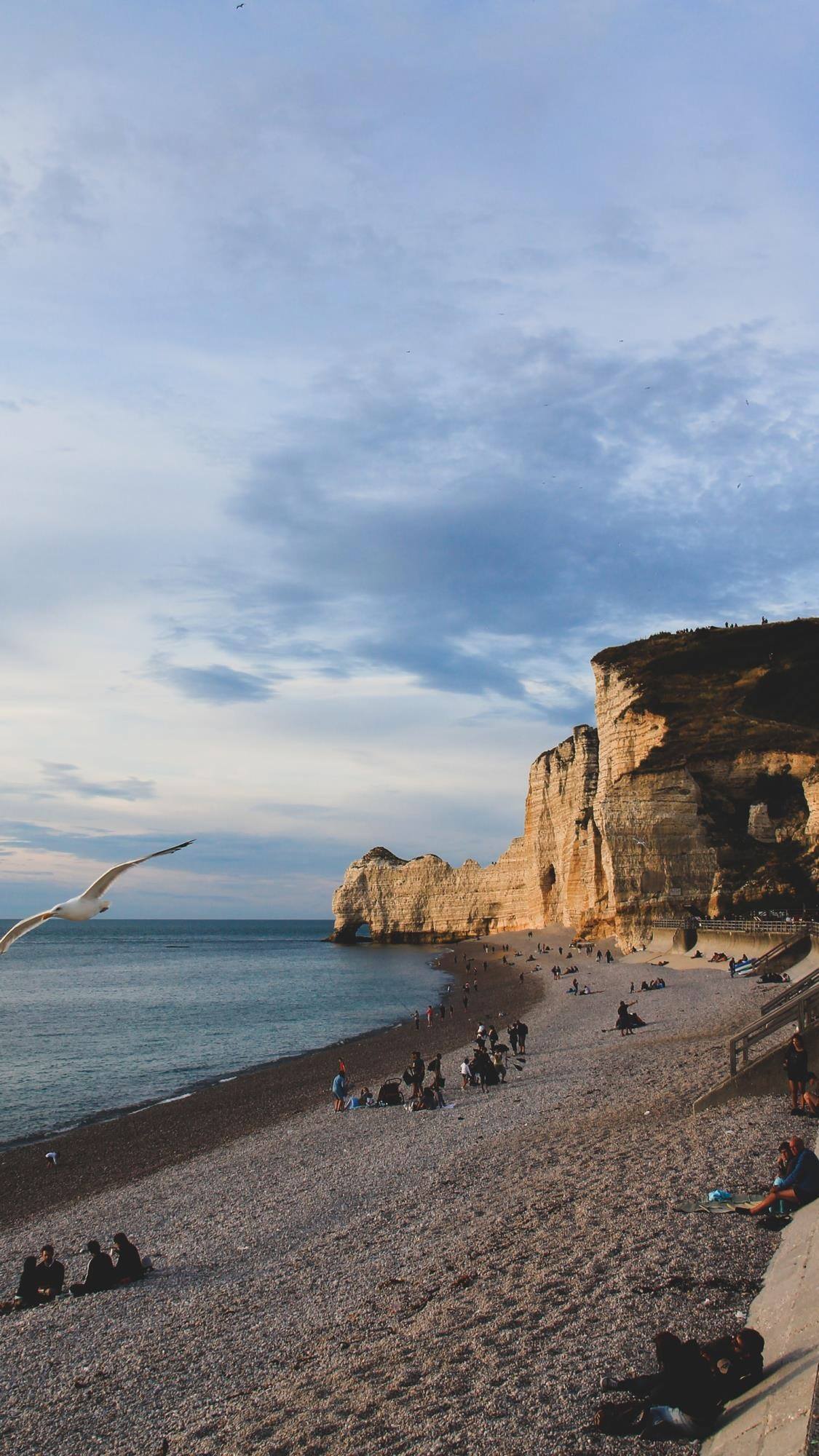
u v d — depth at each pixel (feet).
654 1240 44.01
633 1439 27.96
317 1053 174.81
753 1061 71.92
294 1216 68.64
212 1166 92.99
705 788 242.58
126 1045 191.01
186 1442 35.09
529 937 426.51
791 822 235.20
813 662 219.61
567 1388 31.60
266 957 513.45
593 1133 71.92
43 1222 81.51
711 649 230.68
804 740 229.66
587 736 367.25
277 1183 80.74
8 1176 98.89
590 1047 126.62
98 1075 157.89
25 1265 59.31
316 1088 134.92
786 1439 23.72
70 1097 139.85
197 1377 41.73
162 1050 184.24
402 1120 98.94
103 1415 39.52
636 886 245.86
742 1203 46.93
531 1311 38.81
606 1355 33.35
